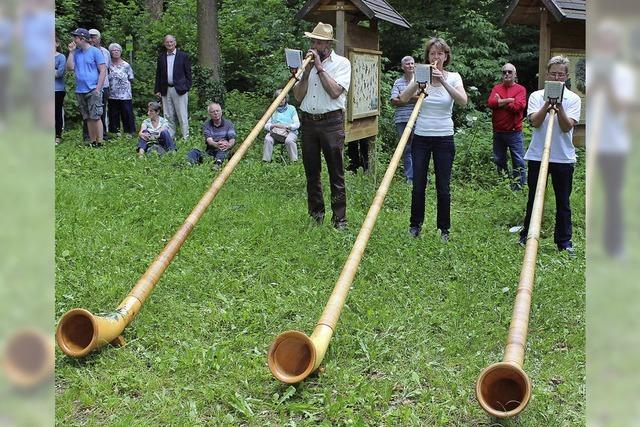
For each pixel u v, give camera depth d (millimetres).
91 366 3836
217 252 6012
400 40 18812
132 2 18703
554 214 8016
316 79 6887
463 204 9438
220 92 14562
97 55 11531
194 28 18078
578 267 6188
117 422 3168
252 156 11367
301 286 5234
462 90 6719
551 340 4410
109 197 7777
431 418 3354
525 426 3236
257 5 18547
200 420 3299
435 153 6918
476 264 6086
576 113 6484
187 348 4039
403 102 6938
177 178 9031
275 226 7027
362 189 9297
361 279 5512
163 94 12586
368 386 3596
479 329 4566
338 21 9375
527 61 19406
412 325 4570
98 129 11695
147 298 4715
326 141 7004
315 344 3662
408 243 6621
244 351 4086
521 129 10609
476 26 17578
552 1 10805
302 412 3391
